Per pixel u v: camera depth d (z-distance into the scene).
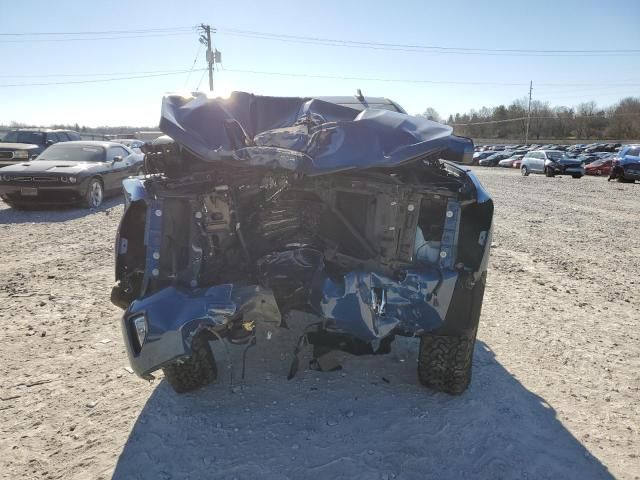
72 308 4.88
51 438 2.85
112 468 2.59
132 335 2.68
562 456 2.65
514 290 5.49
